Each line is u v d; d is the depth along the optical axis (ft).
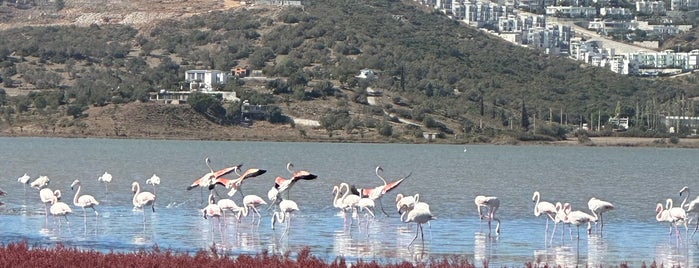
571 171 379.14
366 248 138.92
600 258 133.08
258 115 633.61
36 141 548.31
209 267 101.96
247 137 606.96
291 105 646.33
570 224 156.25
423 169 375.04
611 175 355.36
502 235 153.28
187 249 135.74
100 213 176.14
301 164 397.19
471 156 498.69
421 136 630.33
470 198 224.33
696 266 127.24
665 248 142.61
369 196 179.22
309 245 141.28
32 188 231.30
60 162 372.17
